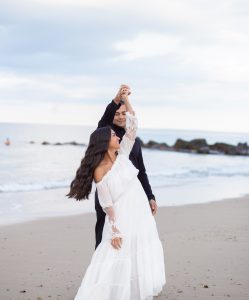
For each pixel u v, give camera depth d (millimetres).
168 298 4797
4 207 12133
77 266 6160
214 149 53344
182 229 9039
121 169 4312
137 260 4188
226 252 6922
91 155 4281
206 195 15500
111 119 5008
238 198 14664
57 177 22312
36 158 35594
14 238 8062
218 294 4941
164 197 14758
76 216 10695
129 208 4266
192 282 5371
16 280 5500
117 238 4156
